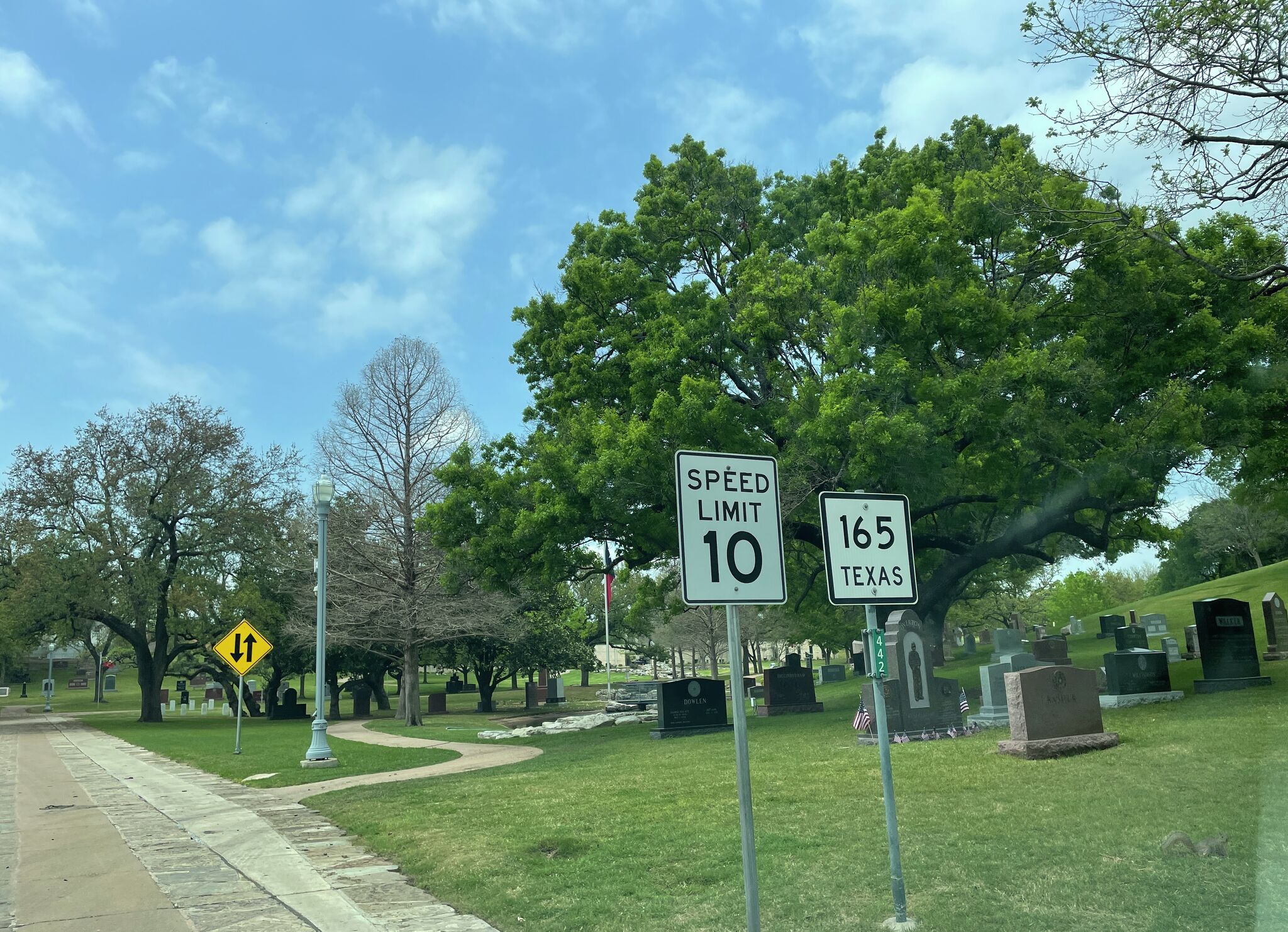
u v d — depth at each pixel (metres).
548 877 7.67
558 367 25.95
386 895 7.65
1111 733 12.34
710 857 7.89
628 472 20.56
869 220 20.91
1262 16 11.59
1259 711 13.55
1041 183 16.27
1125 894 5.91
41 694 96.69
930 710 16.27
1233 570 65.94
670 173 27.48
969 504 25.64
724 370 23.91
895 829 5.82
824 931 5.74
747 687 34.88
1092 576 77.81
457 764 18.50
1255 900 5.60
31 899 7.96
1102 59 12.12
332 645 44.91
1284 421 18.91
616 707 41.41
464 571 28.05
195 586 44.31
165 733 34.25
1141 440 17.27
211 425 45.97
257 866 9.03
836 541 5.97
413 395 36.25
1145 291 18.28
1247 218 18.86
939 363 19.28
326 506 20.08
